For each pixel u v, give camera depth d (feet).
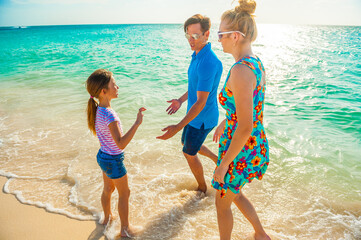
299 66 42.24
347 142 14.92
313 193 10.58
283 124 17.53
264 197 10.34
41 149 14.10
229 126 6.48
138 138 15.40
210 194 10.52
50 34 162.91
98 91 7.55
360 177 11.66
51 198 10.31
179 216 9.25
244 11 5.90
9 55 55.26
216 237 8.24
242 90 5.57
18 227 8.79
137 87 26.94
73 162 12.75
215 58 9.05
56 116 18.83
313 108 20.98
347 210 9.59
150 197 10.27
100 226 8.86
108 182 8.57
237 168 6.29
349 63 45.34
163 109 20.30
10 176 11.73
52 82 29.27
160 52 59.31
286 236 8.36
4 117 18.75
